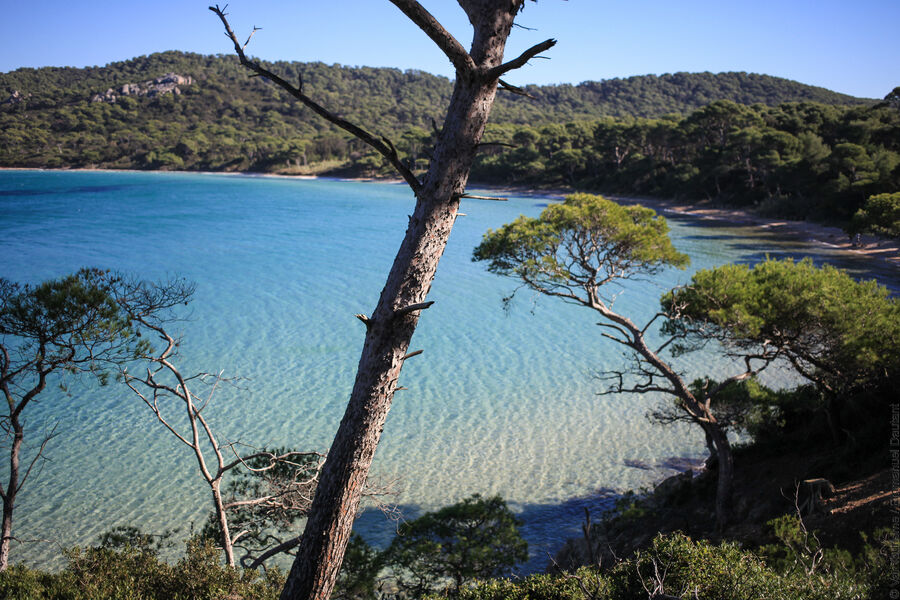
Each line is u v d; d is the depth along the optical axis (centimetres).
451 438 2472
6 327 1002
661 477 2130
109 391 2883
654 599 676
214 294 4831
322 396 2841
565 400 2869
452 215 475
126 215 10244
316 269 5950
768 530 1237
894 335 1407
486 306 4684
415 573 1204
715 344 3625
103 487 2041
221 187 16912
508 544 1205
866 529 1081
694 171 11119
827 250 6531
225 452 2286
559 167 14738
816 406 1745
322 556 498
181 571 891
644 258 1600
